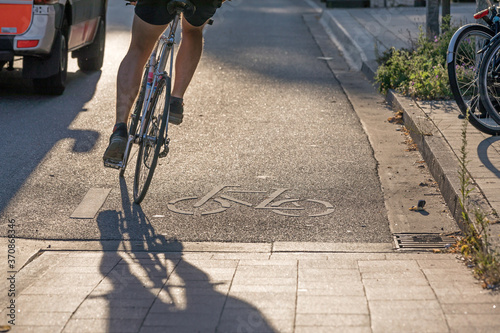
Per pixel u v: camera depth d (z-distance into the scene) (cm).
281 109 812
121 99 488
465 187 480
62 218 484
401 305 320
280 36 1507
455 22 1324
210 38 1437
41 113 776
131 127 507
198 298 338
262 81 984
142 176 502
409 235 456
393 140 679
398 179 566
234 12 2077
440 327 296
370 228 469
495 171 514
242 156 628
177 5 454
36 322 313
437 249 423
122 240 450
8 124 723
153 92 495
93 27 1014
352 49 1237
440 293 334
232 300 333
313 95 895
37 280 372
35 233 458
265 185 555
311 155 632
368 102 852
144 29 475
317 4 2469
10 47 802
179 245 442
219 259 407
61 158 614
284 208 507
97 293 348
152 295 344
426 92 783
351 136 695
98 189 541
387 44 1215
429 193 532
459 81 639
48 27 812
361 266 383
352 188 547
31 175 568
